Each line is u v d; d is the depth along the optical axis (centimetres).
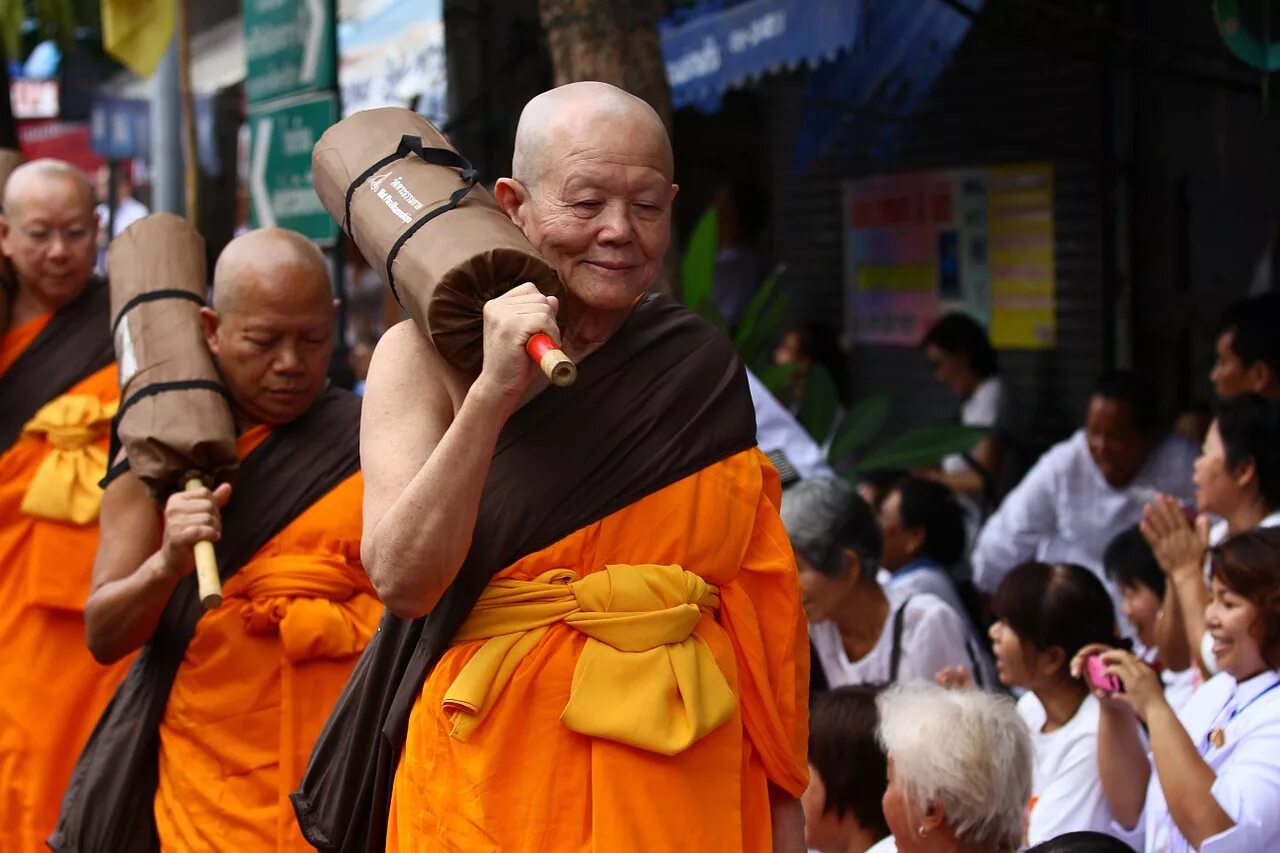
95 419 565
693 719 289
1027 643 471
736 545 305
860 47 791
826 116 940
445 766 294
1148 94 859
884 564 621
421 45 1005
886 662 521
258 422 455
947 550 621
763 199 1059
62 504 553
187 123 842
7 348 580
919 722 373
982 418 853
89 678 564
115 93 1386
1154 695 408
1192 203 845
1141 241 873
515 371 269
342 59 1073
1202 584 484
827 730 418
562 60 639
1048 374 923
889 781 380
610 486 294
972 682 475
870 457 687
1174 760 396
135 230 496
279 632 439
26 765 558
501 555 292
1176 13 832
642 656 290
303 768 438
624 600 290
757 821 315
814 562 509
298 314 444
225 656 440
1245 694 414
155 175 1083
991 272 950
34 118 1483
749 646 311
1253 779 391
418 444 295
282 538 445
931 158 980
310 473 450
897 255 1013
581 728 286
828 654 534
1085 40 871
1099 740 439
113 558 450
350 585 446
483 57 915
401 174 314
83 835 455
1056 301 914
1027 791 383
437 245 290
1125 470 695
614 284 293
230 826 436
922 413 1005
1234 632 409
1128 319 880
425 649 300
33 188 570
